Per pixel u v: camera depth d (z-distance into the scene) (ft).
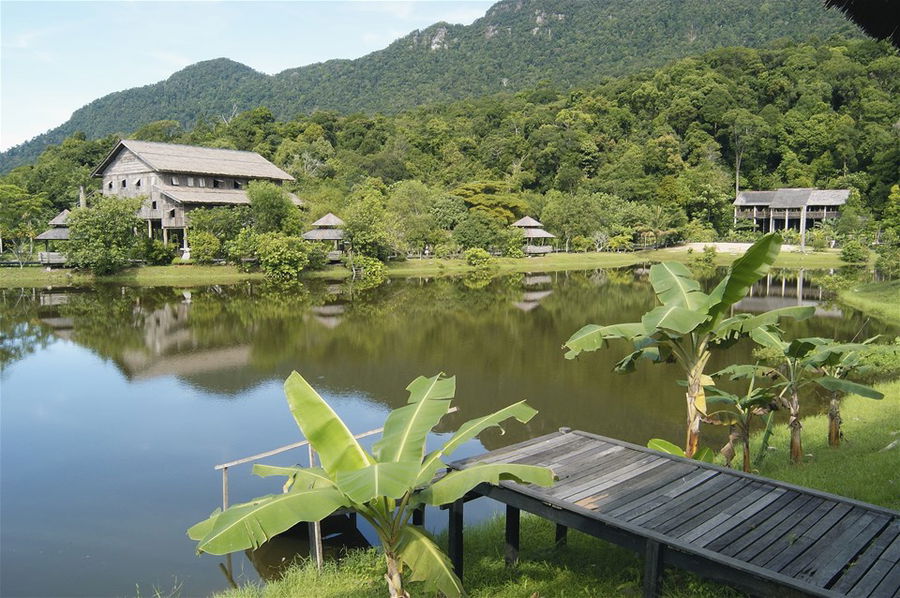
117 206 156.15
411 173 325.01
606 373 70.08
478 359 76.54
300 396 21.57
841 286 138.51
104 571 31.35
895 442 39.63
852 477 33.27
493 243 214.28
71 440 50.47
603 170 318.65
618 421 54.34
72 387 65.41
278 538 34.32
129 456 47.06
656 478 24.80
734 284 28.86
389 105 654.94
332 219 177.27
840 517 21.44
